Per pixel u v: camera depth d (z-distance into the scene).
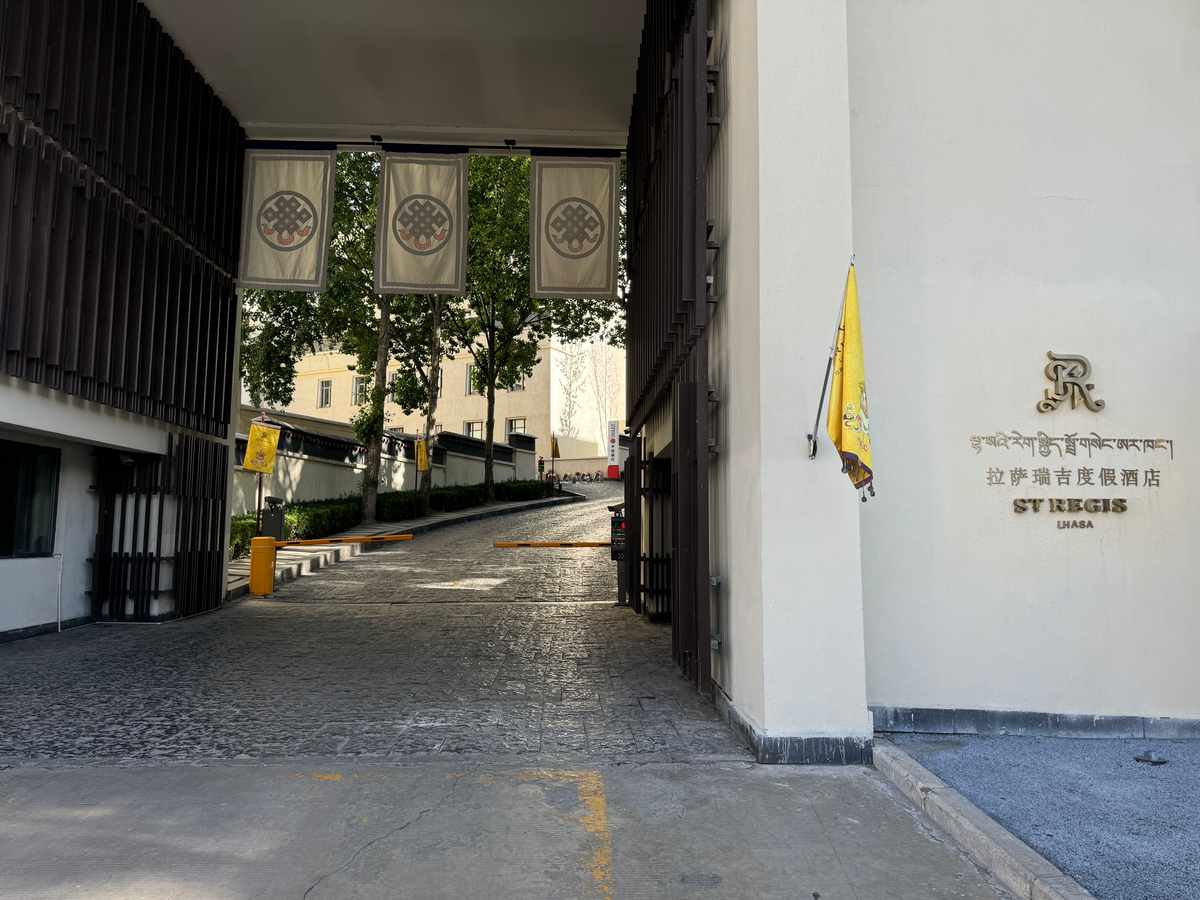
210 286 11.31
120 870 3.51
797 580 5.10
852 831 4.01
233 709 6.29
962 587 5.70
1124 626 5.67
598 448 46.47
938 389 5.83
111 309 8.80
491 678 7.41
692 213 6.50
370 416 23.34
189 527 11.03
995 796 4.36
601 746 5.38
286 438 22.25
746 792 4.52
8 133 7.07
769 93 5.34
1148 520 5.74
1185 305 5.91
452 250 11.76
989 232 5.95
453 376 43.72
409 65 10.62
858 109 6.03
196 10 9.54
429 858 3.66
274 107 11.55
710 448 6.66
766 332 5.19
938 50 6.08
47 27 7.63
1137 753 5.17
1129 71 6.07
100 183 8.62
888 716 5.60
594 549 20.28
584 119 11.81
